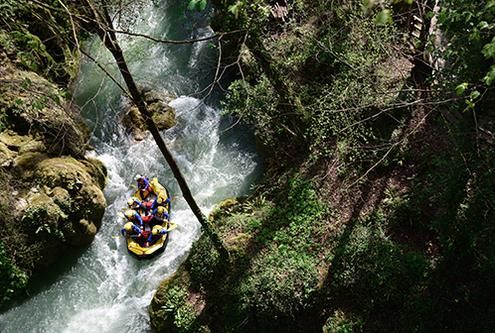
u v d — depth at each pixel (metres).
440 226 9.01
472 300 8.59
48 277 12.02
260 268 10.38
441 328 8.71
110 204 13.26
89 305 11.60
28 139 12.52
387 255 9.49
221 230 11.54
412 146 10.84
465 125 8.30
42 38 12.79
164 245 12.22
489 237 8.41
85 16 6.60
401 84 11.03
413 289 9.06
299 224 10.94
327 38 12.08
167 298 10.86
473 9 6.52
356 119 11.03
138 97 8.16
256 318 9.98
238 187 13.07
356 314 9.45
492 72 5.20
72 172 12.30
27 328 11.29
